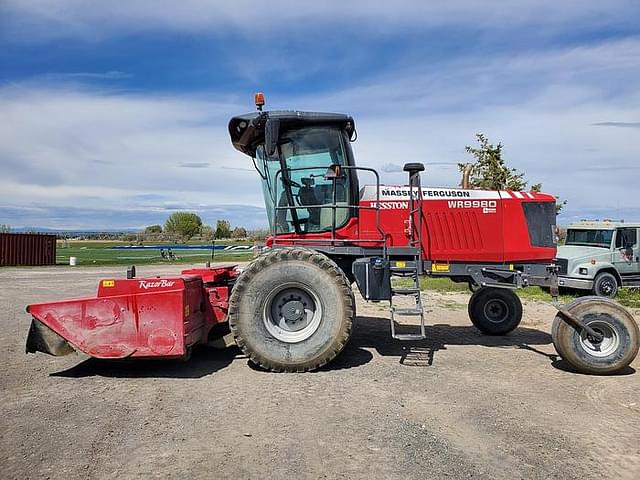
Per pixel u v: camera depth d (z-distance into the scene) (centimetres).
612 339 601
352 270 686
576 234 1517
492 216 740
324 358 600
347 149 711
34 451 384
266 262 606
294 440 406
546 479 347
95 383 556
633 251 1426
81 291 1495
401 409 478
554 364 653
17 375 584
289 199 712
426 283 1630
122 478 344
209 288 662
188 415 459
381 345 765
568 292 1500
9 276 2066
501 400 507
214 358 672
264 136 705
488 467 363
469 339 817
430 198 738
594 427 439
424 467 362
